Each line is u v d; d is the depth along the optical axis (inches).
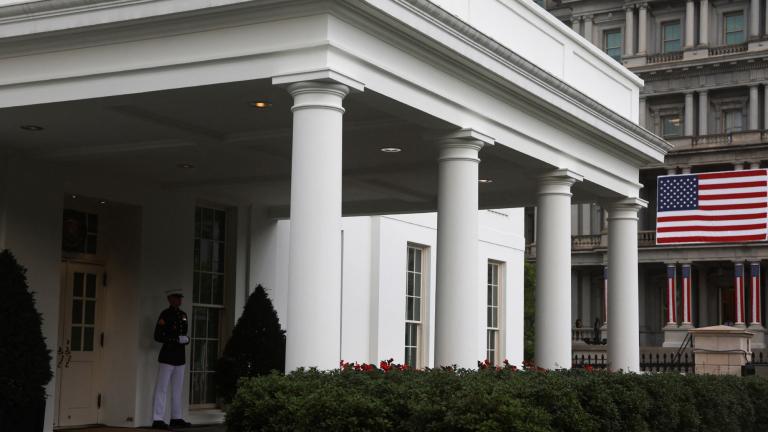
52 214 612.4
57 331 614.5
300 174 405.7
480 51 495.2
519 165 613.6
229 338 744.3
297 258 403.9
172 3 415.8
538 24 612.4
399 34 444.5
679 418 528.4
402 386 375.6
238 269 761.0
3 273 545.6
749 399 653.3
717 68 2351.1
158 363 678.5
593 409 438.0
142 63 434.6
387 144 587.2
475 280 508.4
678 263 2261.3
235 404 379.2
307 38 406.0
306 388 368.8
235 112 510.3
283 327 805.9
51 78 453.7
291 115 516.1
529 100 556.4
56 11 438.6
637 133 689.0
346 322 821.9
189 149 585.9
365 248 855.1
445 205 510.9
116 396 663.8
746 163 2272.4
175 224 704.4
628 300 713.0
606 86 713.0
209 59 420.2
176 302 663.1
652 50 2470.5
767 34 2311.8
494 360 1027.3
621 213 720.3
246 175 679.1
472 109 510.6
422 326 927.7
